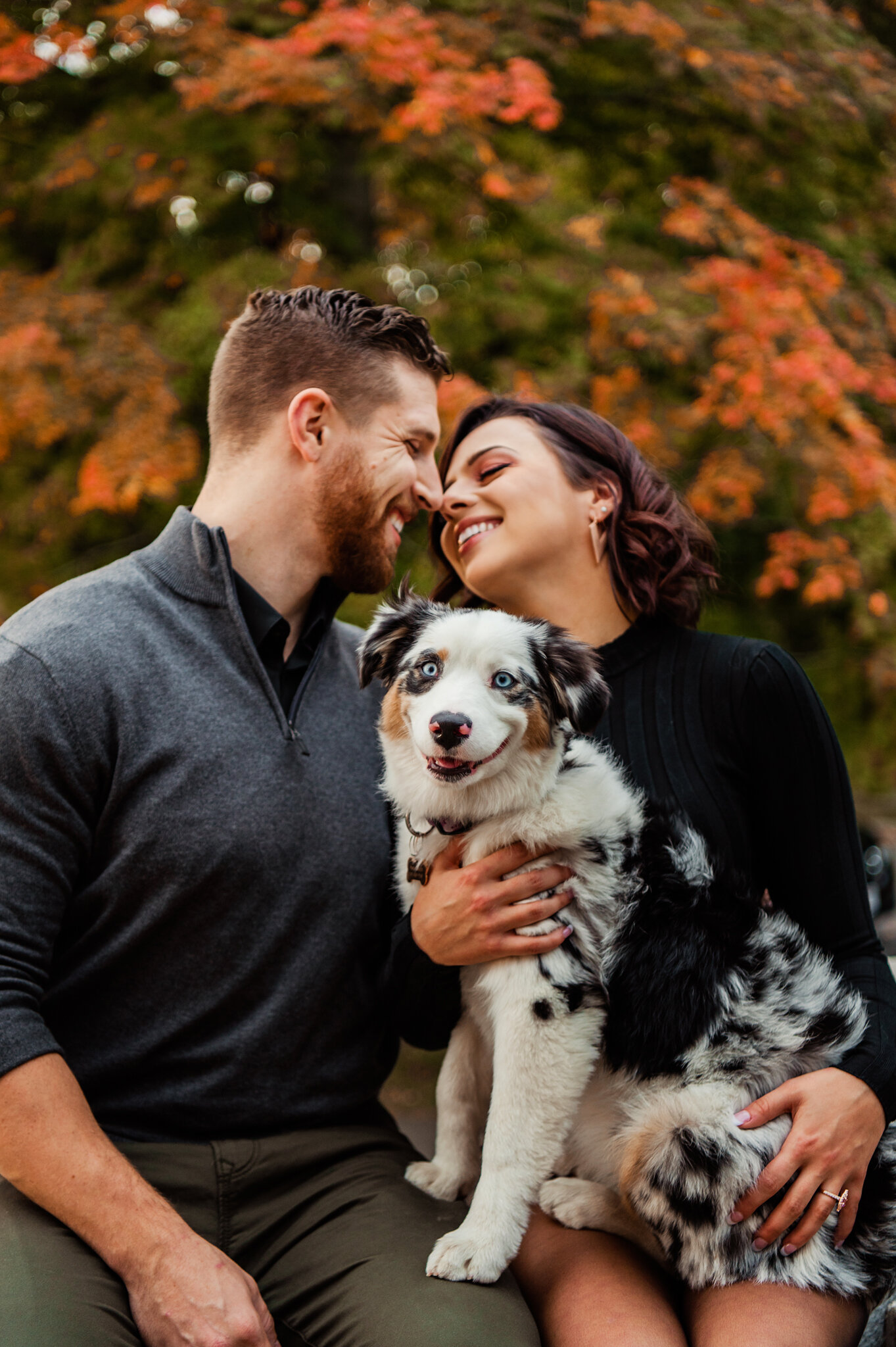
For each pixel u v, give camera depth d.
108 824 1.97
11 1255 1.68
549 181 4.59
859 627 4.70
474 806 2.18
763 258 4.46
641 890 2.14
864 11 5.53
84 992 1.97
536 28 4.64
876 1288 1.90
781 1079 2.03
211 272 4.73
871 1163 2.00
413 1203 2.03
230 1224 1.93
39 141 4.99
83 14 4.44
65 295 4.61
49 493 4.82
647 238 5.09
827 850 2.19
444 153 4.50
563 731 2.24
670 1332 1.75
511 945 2.03
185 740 1.99
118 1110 1.95
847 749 4.95
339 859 2.12
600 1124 2.17
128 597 2.09
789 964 2.13
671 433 4.54
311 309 2.32
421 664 2.21
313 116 4.57
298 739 2.12
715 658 2.31
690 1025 2.06
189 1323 1.61
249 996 2.01
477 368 4.75
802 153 5.04
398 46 4.13
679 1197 1.92
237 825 1.98
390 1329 1.71
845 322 4.65
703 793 2.21
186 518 2.19
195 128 4.62
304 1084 2.06
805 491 4.46
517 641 2.21
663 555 2.49
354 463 2.29
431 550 3.06
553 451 2.57
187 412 4.75
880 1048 1.98
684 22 4.55
